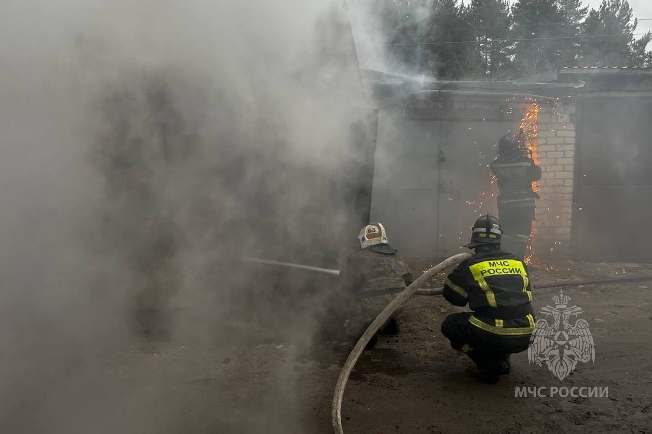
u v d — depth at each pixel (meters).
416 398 2.99
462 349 3.20
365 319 3.62
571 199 6.63
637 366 3.41
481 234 3.24
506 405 2.91
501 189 6.11
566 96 6.53
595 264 6.55
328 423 2.69
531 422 2.72
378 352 3.67
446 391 3.09
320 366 3.38
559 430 2.64
